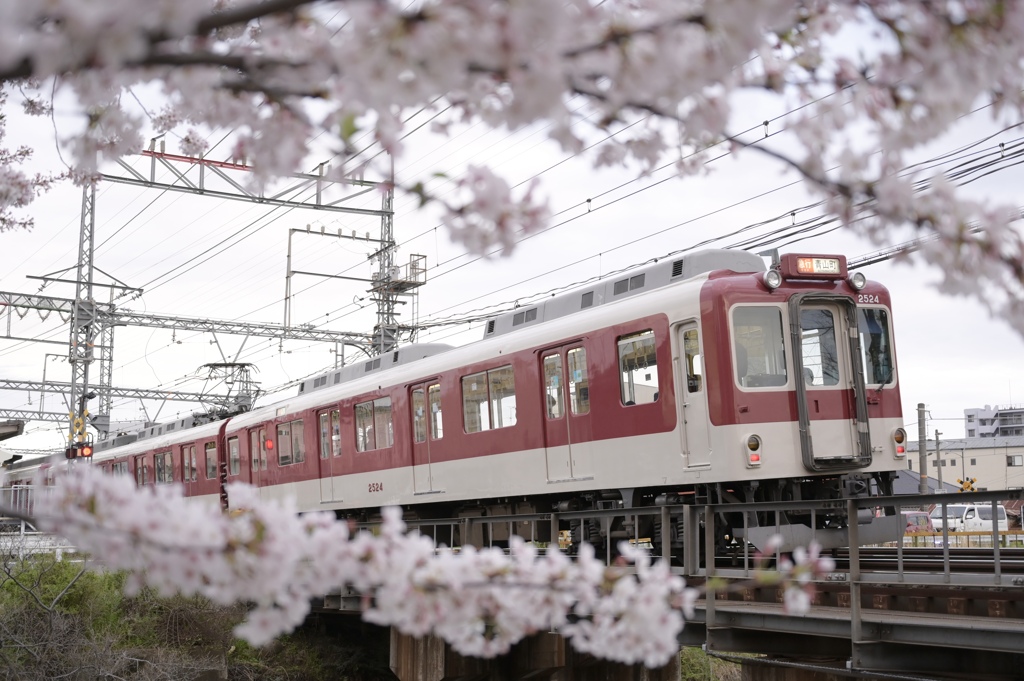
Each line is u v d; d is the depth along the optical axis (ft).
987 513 129.29
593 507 41.86
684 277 39.19
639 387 38.47
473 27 6.45
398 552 9.69
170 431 88.69
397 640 54.13
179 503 9.07
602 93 8.00
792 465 35.81
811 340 37.19
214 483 75.36
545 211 8.59
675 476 36.91
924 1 7.38
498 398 45.52
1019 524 131.34
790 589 10.13
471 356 47.37
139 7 6.04
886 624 25.95
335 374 63.77
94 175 16.72
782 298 36.70
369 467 55.06
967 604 26.22
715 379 35.58
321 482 60.03
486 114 8.21
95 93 8.89
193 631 62.39
